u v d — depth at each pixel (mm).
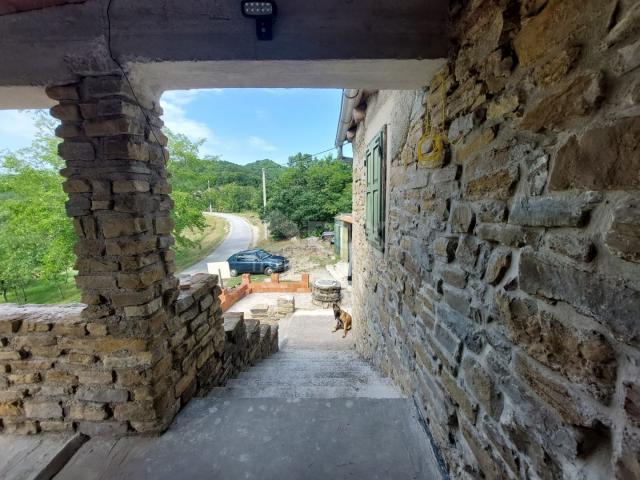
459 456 1125
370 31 1148
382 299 2574
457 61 1127
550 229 710
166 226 1451
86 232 1239
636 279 510
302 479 1164
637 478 518
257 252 11164
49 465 1203
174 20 1125
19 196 5727
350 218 8125
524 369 794
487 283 974
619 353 547
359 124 3885
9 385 1359
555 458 690
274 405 1560
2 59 1148
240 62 1159
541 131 732
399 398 1633
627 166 523
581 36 620
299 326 5688
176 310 1520
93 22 1131
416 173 1670
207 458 1256
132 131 1217
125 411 1341
